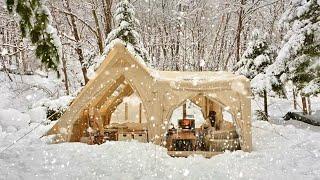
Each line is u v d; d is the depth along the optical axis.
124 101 15.93
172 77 12.14
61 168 8.47
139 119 16.17
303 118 17.88
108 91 12.84
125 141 10.95
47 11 8.80
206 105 15.09
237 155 9.93
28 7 8.45
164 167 8.74
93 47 24.69
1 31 29.94
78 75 29.12
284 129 13.66
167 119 10.98
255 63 20.19
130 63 11.16
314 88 16.33
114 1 27.14
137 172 8.30
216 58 32.00
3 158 9.24
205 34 30.77
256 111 19.03
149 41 31.86
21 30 8.65
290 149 10.54
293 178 8.02
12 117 15.05
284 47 17.30
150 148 10.13
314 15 16.67
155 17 31.58
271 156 9.82
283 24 18.25
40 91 26.41
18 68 30.25
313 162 9.22
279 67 17.92
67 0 23.19
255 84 19.47
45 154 9.54
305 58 16.59
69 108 11.24
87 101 11.20
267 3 27.05
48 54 8.94
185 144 11.18
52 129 11.45
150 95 11.07
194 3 30.44
